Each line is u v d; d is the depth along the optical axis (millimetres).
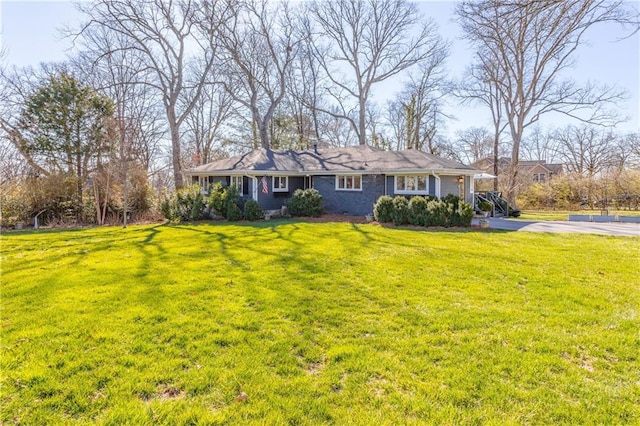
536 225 13742
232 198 16188
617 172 24188
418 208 13414
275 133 29312
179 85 20406
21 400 2721
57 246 9570
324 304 4812
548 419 2520
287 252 8430
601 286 5566
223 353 3467
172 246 9406
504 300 4934
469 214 12852
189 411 2605
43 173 17047
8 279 6078
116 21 18328
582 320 4215
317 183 18391
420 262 7266
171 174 27172
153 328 4020
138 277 6203
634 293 5203
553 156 39594
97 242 10227
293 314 4457
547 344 3600
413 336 3822
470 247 8945
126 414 2572
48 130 17203
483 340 3705
